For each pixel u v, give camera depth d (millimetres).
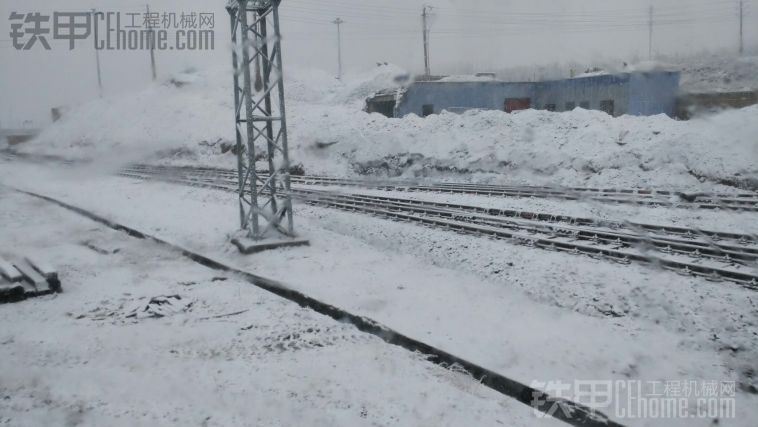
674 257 9578
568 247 10602
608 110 25953
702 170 17156
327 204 17328
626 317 7906
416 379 6480
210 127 36500
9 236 14914
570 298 8547
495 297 8875
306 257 11477
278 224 12859
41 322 8383
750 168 16484
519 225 12680
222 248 12500
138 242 13898
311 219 15727
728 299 7832
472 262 10508
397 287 9422
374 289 9336
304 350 7250
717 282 8438
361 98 36188
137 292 9703
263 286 10125
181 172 29188
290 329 7891
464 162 21906
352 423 5539
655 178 17438
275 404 5859
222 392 6121
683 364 6598
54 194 22453
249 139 12320
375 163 24625
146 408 5770
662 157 17984
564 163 19594
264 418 5602
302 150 27891
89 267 11484
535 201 15828
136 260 12102
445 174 22188
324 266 10789
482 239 11672
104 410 5723
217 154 33594
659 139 18547
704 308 7695
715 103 23812
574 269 9406
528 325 7746
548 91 28641
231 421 5531
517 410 5891
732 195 15289
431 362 6984
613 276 8930
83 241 14250
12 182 28016
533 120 22125
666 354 6824
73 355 7129
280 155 28312
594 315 8094
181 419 5562
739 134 17766
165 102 43875
